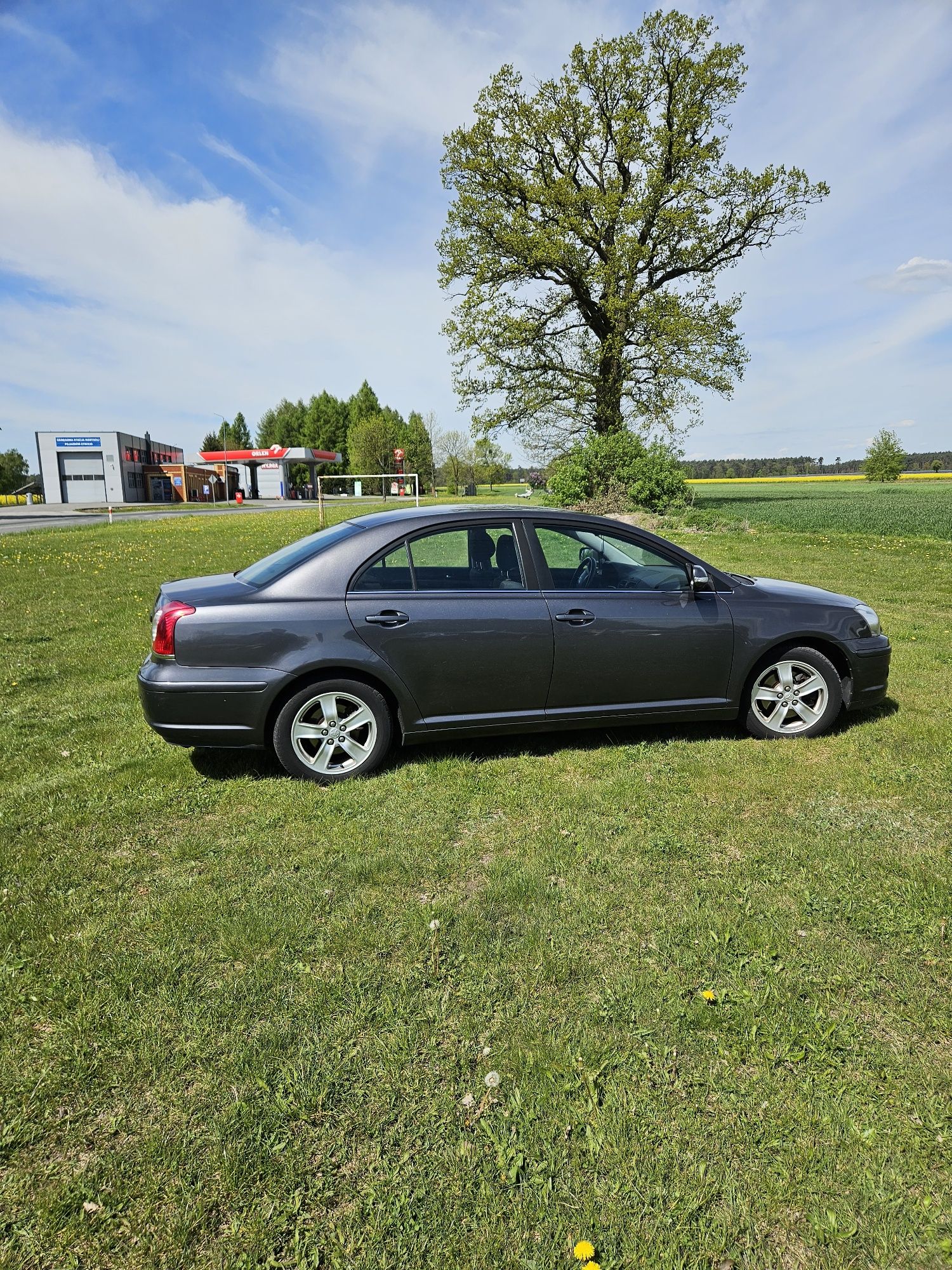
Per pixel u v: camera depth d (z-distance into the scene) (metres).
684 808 3.73
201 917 2.83
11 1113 1.96
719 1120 1.92
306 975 2.50
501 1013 2.31
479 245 30.78
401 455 44.03
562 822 3.61
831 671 4.66
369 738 4.16
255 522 27.33
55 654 7.36
